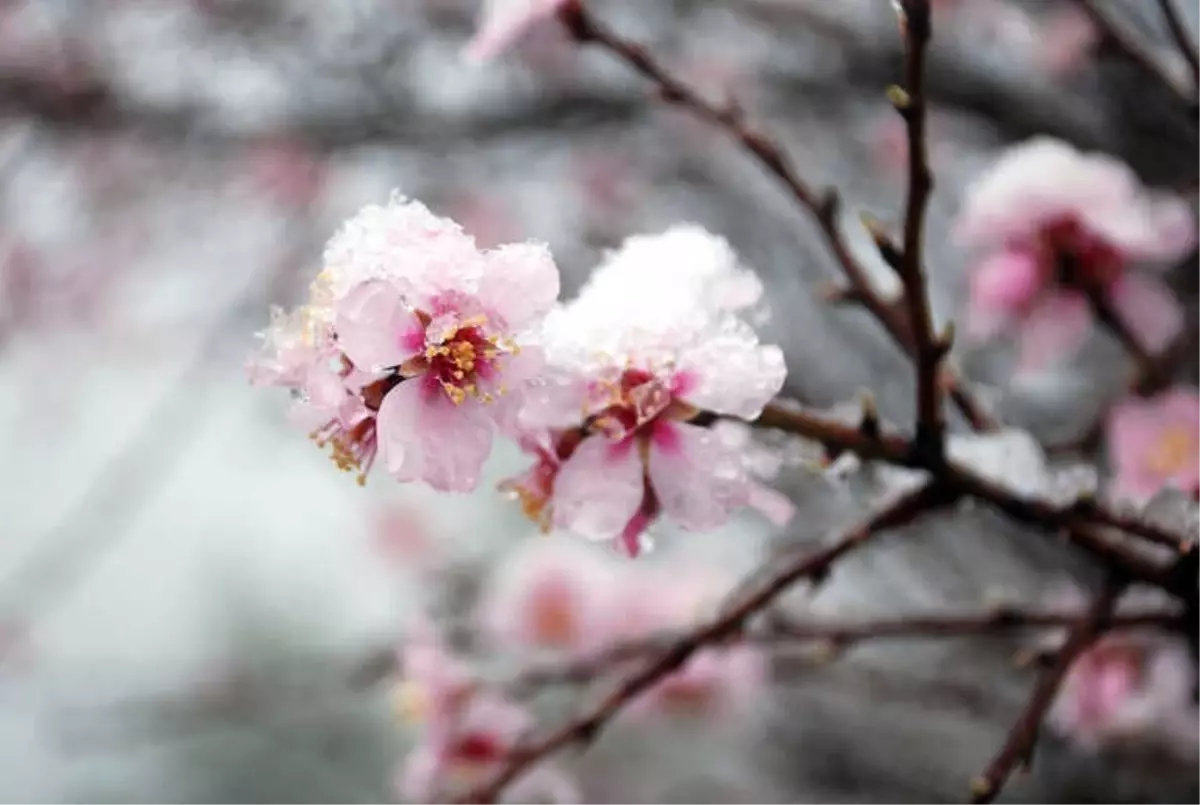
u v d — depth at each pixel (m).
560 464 0.56
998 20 1.09
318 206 1.58
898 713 1.37
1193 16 0.97
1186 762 0.86
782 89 1.19
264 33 1.25
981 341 0.87
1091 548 0.59
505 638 0.95
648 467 0.56
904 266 0.57
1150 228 0.68
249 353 0.55
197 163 1.54
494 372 0.55
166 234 1.68
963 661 1.08
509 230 1.55
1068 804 1.00
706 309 0.57
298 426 0.55
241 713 1.26
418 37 1.22
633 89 1.19
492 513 2.04
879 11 1.07
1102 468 0.76
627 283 0.57
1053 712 0.80
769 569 0.63
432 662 0.72
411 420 0.55
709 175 1.38
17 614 1.70
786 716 1.35
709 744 1.83
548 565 0.96
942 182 1.34
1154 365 0.67
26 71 1.30
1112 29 0.68
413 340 0.55
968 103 1.04
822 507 1.04
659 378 0.56
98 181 1.57
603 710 0.62
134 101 1.30
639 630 0.95
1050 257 0.68
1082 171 0.68
